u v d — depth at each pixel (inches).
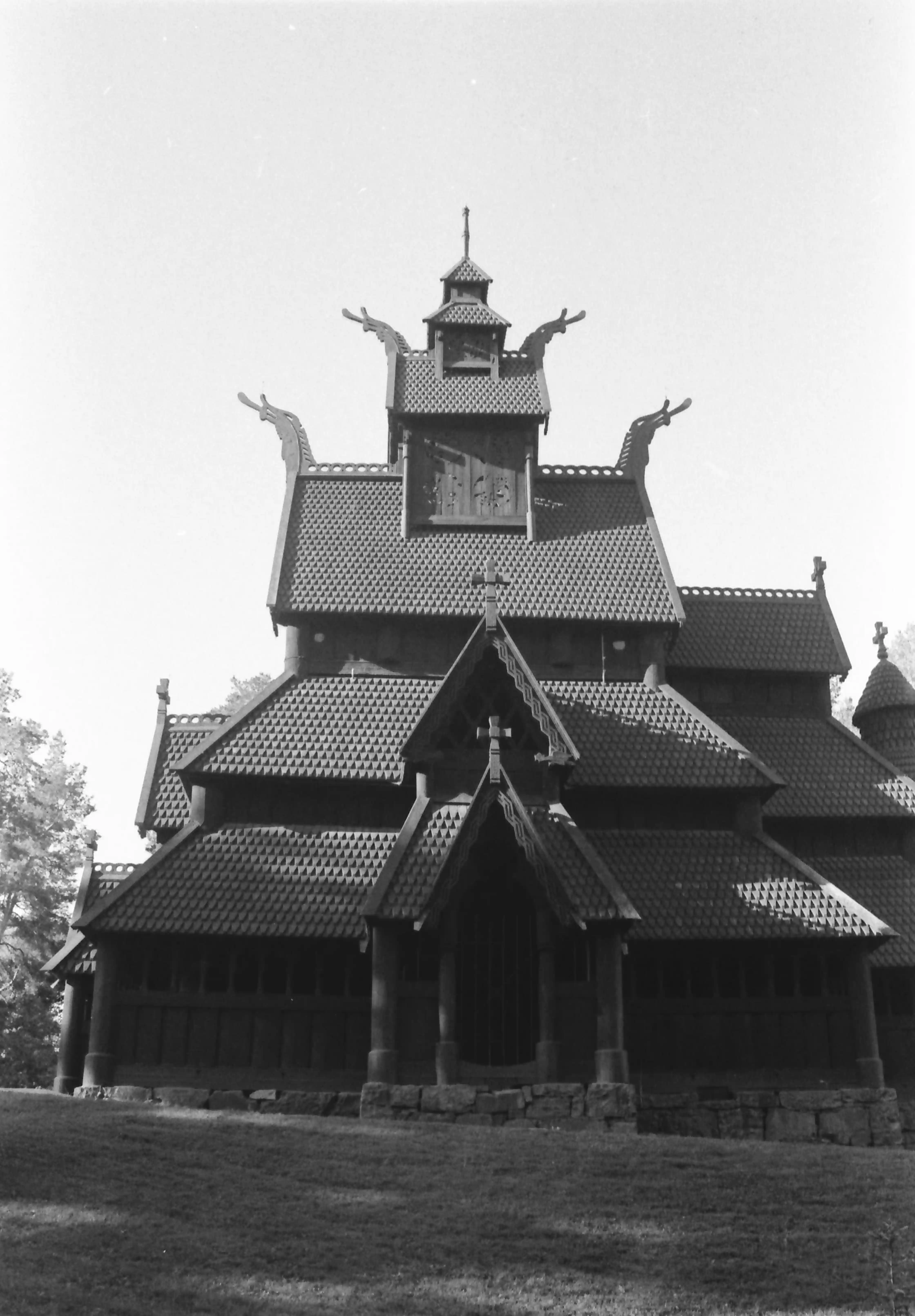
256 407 1878.7
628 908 1283.2
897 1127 1328.7
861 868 1590.8
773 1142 1165.7
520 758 1425.9
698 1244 879.1
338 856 1430.9
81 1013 1461.6
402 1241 856.9
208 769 1456.7
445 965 1282.0
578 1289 802.8
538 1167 1013.8
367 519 1768.0
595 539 1760.6
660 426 1891.0
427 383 1850.4
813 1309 792.9
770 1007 1390.3
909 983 1480.1
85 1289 745.0
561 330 1920.5
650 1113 1337.4
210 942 1350.9
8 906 2511.1
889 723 1801.2
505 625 1660.9
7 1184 902.4
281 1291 769.6
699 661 1760.6
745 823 1513.3
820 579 1888.5
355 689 1595.7
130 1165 960.3
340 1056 1339.8
